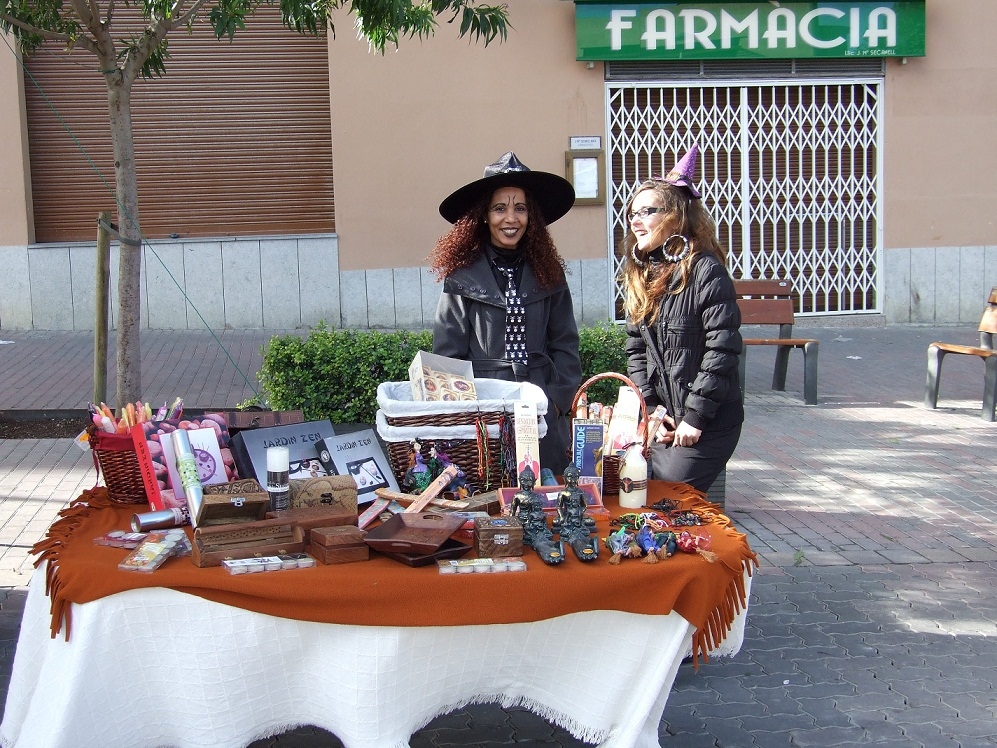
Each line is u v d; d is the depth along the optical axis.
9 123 10.94
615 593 2.50
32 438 7.29
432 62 11.40
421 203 11.57
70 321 11.27
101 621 2.41
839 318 12.48
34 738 2.44
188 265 11.39
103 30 5.80
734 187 12.25
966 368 10.11
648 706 2.54
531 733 3.42
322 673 2.50
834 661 3.92
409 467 2.99
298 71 11.43
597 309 11.96
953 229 12.44
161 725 2.51
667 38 11.63
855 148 12.34
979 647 4.04
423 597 2.43
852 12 11.85
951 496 6.09
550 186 3.67
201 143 11.41
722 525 2.88
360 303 11.63
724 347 3.67
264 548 2.55
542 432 3.10
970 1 12.07
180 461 2.74
